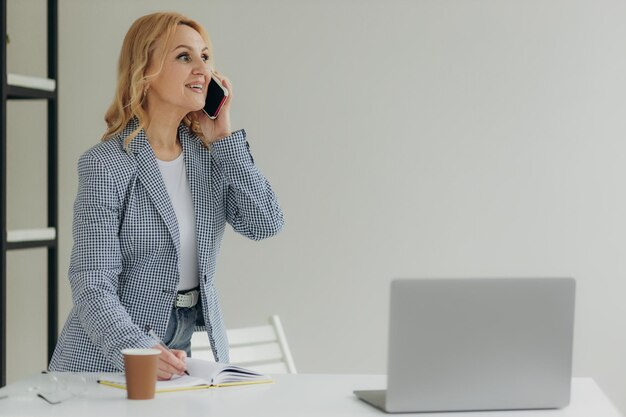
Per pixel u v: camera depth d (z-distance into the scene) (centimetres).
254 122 449
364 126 443
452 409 192
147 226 236
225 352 251
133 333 217
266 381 220
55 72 397
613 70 429
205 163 250
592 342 432
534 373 194
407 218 441
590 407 200
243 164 249
